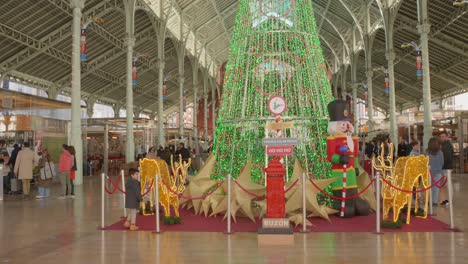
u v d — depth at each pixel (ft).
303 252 20.16
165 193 28.53
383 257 19.08
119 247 21.79
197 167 81.20
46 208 36.22
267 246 21.53
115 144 90.12
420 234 24.16
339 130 30.50
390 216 30.12
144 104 156.25
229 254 19.95
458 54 98.27
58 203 39.40
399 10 88.22
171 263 18.56
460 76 111.14
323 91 35.91
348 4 110.32
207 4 112.06
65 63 90.33
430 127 64.44
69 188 44.24
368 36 104.17
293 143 24.63
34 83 93.09
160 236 24.47
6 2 64.90
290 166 33.14
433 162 34.81
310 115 33.83
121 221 29.66
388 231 25.09
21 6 67.36
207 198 31.91
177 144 99.30
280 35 34.40
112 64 105.50
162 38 93.66
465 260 18.51
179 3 103.71
